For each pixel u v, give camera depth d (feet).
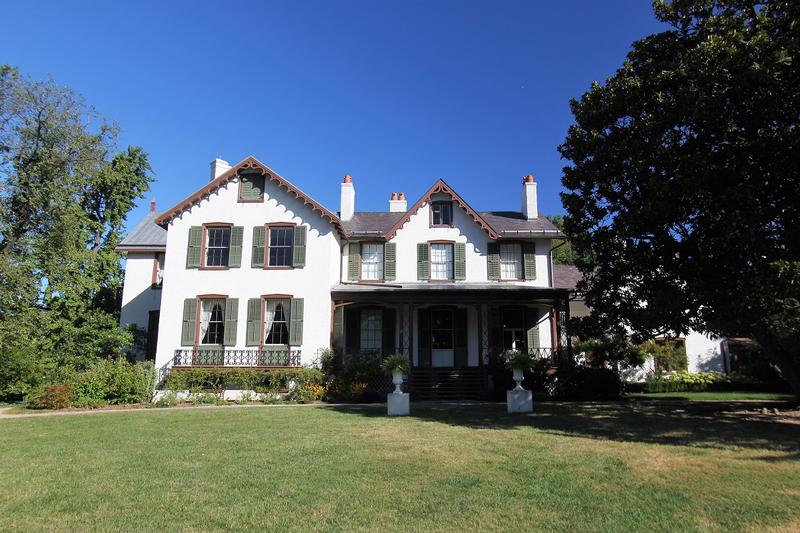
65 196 81.76
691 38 46.01
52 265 79.87
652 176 42.98
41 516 20.27
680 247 44.88
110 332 82.17
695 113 39.58
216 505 21.20
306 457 29.84
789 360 48.67
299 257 75.20
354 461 28.63
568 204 52.47
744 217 37.81
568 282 92.38
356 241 81.71
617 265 50.19
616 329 53.01
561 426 40.57
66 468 28.32
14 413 56.80
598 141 48.85
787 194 40.65
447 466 27.25
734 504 20.49
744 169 39.75
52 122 79.46
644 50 47.98
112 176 102.06
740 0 44.27
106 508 21.11
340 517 19.51
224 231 76.95
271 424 43.57
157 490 23.57
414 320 79.51
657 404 56.70
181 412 54.44
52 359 76.69
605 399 65.77
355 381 69.05
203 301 75.00
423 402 63.98
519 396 50.60
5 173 79.15
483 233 81.82
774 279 35.53
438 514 19.70
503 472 25.85
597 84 50.65
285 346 72.84
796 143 36.09
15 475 26.91
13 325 72.64
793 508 19.97
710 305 41.88
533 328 79.46
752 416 45.34
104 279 97.04
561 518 19.17
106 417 50.90
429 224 82.02
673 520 18.80
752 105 38.68
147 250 88.53
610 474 25.18
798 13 39.14
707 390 80.74
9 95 78.79
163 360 72.64
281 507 20.77
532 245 81.61
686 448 31.22
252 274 74.84
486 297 72.49
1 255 75.56
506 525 18.54
